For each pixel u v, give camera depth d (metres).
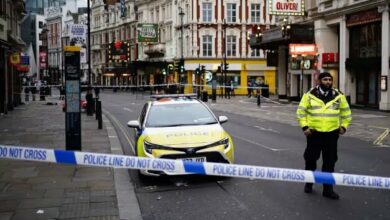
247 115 27.36
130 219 6.97
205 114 10.45
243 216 7.03
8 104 31.09
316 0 37.16
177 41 65.31
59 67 109.75
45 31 93.31
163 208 7.59
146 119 10.19
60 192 8.44
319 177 6.12
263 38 42.94
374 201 7.69
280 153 12.79
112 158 6.52
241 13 61.31
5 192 8.44
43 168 10.45
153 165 6.41
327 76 7.97
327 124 7.88
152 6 75.81
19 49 39.91
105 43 95.94
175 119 10.17
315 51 36.41
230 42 61.34
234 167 6.22
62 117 25.23
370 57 30.58
